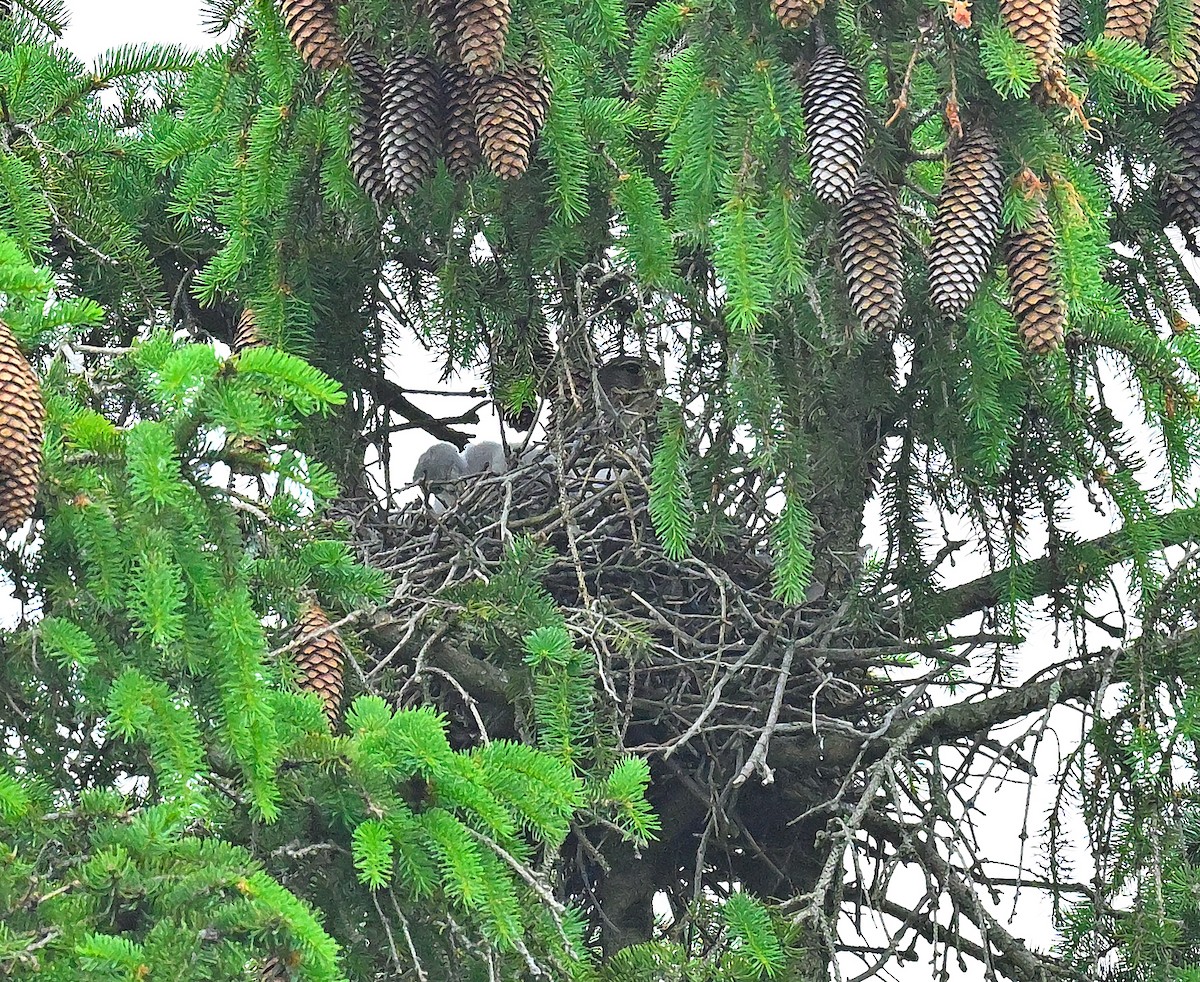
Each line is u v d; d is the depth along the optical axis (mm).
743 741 12461
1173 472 10812
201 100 11203
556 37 9773
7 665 7746
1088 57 9188
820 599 12758
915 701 12633
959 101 8906
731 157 9258
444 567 12125
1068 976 11523
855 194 9094
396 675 11414
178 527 7559
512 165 9352
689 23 9359
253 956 7113
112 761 8234
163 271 13586
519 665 10844
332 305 12711
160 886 7195
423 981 7730
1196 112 10414
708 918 10602
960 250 8711
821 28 9203
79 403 8133
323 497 7805
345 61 9492
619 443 12719
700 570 12852
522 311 12164
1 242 7516
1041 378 11312
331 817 8039
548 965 8258
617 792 8797
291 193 11312
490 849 8055
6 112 11211
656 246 10938
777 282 9430
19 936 6742
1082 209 9031
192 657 7551
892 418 12227
